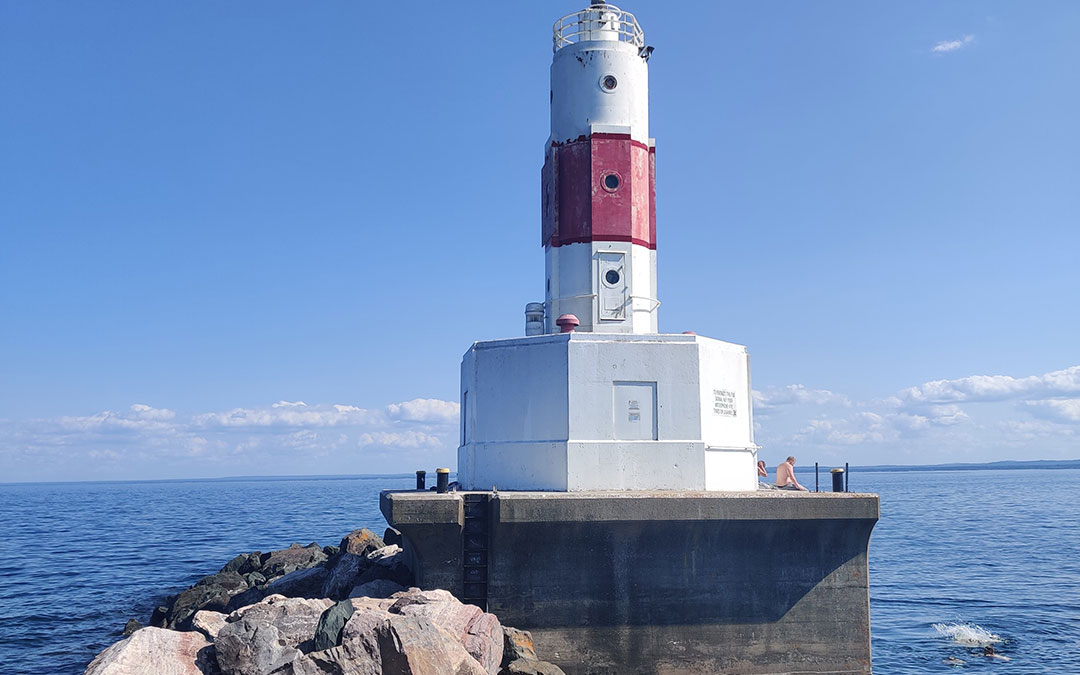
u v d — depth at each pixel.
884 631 39.81
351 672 18.28
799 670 23.66
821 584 23.92
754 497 23.47
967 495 164.50
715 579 23.58
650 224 30.38
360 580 27.14
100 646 36.69
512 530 22.95
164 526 100.19
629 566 23.36
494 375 27.23
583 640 23.14
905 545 71.56
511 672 20.86
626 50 30.17
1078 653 35.59
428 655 18.61
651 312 29.94
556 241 29.69
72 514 131.88
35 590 50.47
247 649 19.14
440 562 23.19
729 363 27.77
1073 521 95.94
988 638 38.16
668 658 23.31
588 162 29.47
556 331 29.20
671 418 25.70
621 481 25.33
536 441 25.95
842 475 25.98
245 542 78.00
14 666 33.62
